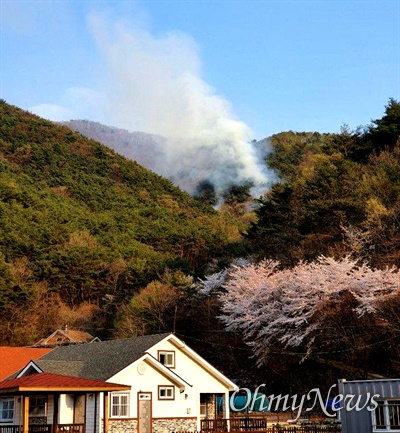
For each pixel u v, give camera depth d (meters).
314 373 40.16
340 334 38.31
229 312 46.78
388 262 40.41
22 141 156.62
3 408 28.28
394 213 44.47
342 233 45.69
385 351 37.88
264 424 28.42
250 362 45.22
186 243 93.44
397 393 20.70
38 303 69.31
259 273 46.97
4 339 63.34
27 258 76.69
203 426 29.64
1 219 80.56
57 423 26.55
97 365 29.83
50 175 135.88
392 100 66.12
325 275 39.38
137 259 81.50
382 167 53.66
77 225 94.06
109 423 27.19
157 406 29.09
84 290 78.75
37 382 24.56
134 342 31.62
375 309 36.03
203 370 31.61
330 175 54.62
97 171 151.75
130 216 111.94
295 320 39.28
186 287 58.97
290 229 55.50
